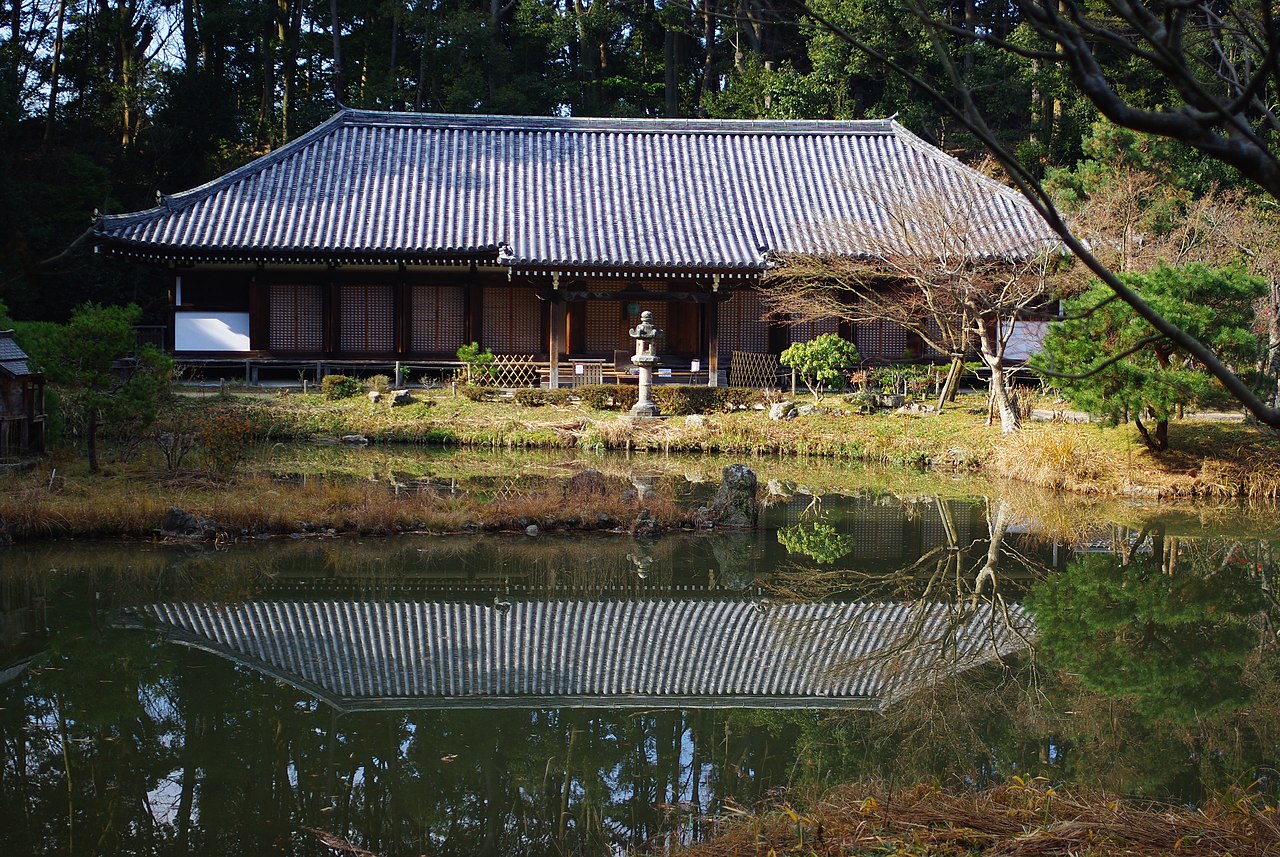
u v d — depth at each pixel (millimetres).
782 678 11195
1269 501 21219
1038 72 40656
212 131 43125
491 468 23172
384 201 33656
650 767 8891
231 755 9141
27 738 9461
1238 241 28062
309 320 33281
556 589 14328
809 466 25000
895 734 9586
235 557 15305
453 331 33906
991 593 14602
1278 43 3496
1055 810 6863
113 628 12359
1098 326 20656
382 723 9859
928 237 27359
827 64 41688
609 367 32094
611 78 51188
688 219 33781
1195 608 14094
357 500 17625
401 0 47219
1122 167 33531
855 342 34656
